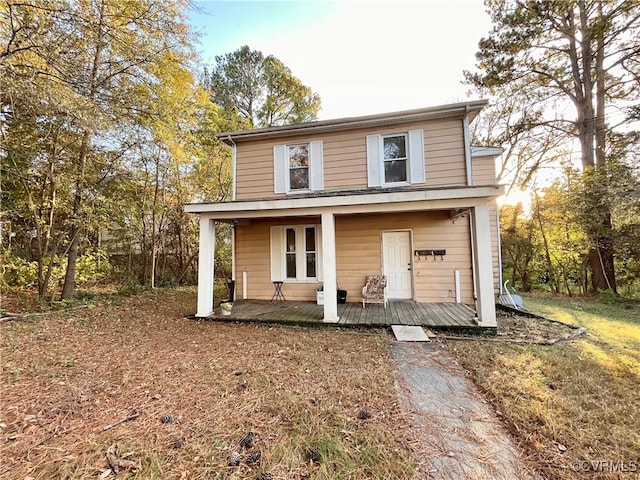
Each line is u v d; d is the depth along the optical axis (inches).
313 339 193.0
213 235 260.8
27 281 332.5
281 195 320.5
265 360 154.7
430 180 284.2
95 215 326.3
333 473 75.0
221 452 83.0
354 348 173.9
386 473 75.0
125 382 127.8
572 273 386.0
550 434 89.1
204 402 111.1
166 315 269.4
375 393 118.2
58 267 332.2
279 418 100.3
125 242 464.8
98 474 74.8
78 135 289.3
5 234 312.8
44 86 212.7
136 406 108.3
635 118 362.9
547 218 388.2
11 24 202.4
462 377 134.9
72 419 99.7
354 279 312.0
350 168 305.1
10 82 199.5
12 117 248.8
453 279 292.7
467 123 277.6
